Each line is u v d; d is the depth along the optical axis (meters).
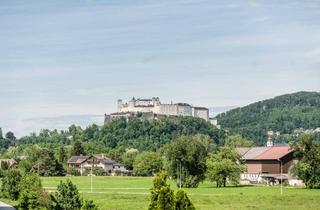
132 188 169.50
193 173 177.50
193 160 176.25
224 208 103.38
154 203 57.88
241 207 105.12
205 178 182.00
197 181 177.75
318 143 174.38
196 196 129.88
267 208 103.31
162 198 57.25
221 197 126.12
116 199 122.19
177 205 57.09
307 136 175.12
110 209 102.12
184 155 176.50
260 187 178.38
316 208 102.75
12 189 127.06
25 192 100.94
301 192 149.12
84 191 153.62
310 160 171.50
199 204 111.25
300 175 172.50
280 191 153.75
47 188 159.38
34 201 98.88
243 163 197.00
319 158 170.88
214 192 149.00
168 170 179.25
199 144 179.00
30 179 104.62
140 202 114.94
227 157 186.25
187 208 56.97
